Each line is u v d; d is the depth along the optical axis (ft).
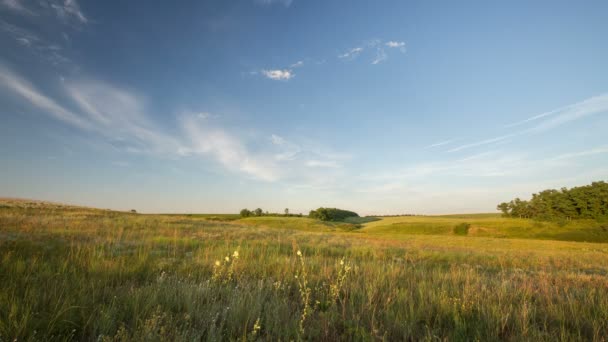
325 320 11.60
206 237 51.57
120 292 14.08
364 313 13.07
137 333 9.40
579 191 288.92
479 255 53.16
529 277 25.90
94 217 79.92
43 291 13.61
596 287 21.49
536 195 324.60
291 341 9.52
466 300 14.65
